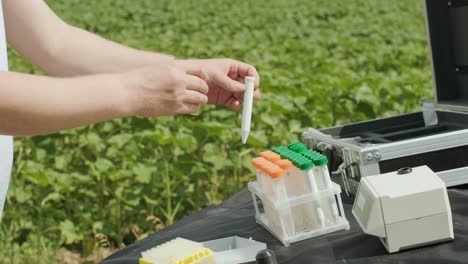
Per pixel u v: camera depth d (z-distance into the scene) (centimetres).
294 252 254
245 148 638
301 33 1773
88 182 583
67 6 2377
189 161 578
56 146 665
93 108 227
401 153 288
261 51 1328
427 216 238
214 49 1356
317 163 262
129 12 2250
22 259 543
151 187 573
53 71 284
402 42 1535
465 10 348
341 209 266
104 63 283
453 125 335
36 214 589
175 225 306
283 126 693
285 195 260
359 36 1761
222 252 253
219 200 604
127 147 618
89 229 570
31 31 280
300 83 845
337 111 707
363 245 249
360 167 290
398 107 731
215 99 275
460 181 290
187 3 2481
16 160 668
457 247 238
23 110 221
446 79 362
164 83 231
